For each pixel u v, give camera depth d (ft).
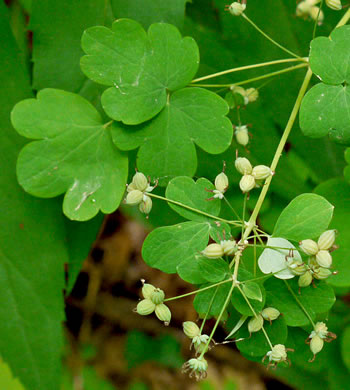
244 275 1.13
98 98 1.24
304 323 1.14
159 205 1.29
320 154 1.36
